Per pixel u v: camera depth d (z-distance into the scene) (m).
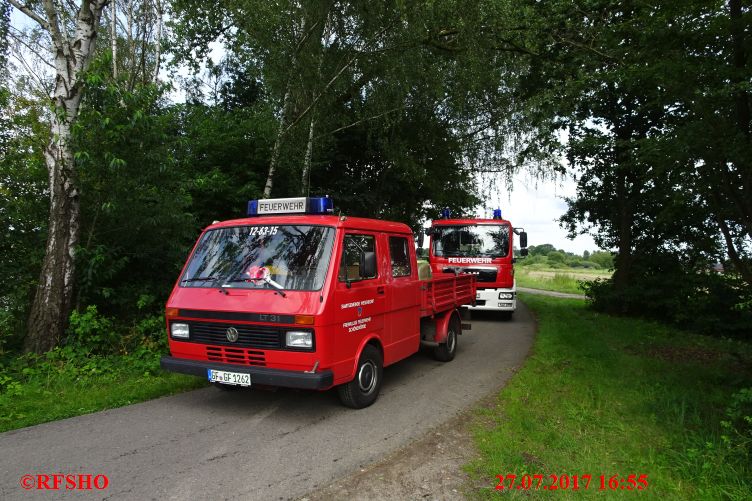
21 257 7.82
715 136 4.91
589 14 9.91
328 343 4.78
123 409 5.36
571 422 4.96
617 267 13.99
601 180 14.19
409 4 11.24
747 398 4.25
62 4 10.05
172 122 9.64
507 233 12.80
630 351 8.82
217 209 11.63
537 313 14.55
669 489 3.58
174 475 3.76
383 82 12.27
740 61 5.02
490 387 6.45
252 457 4.12
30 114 9.09
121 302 7.93
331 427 4.87
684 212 6.25
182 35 14.60
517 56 14.78
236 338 4.92
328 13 10.98
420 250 13.38
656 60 5.58
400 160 14.92
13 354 6.83
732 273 10.59
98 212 7.48
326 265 5.00
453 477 3.79
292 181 12.80
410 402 5.75
